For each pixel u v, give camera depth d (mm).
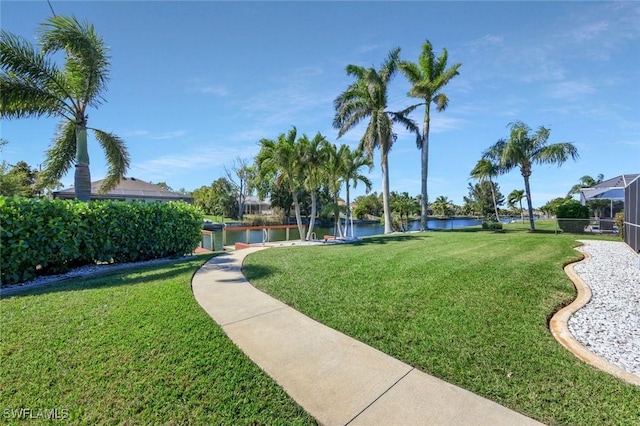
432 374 2379
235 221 36938
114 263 6973
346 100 17844
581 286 4879
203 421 1846
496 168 18875
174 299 4000
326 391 2156
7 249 5012
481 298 4211
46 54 7586
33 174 22406
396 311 3730
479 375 2348
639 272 6020
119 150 9469
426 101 17797
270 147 12531
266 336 3041
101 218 6520
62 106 8219
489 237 12766
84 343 2764
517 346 2814
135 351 2635
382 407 1986
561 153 16297
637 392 2117
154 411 1923
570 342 2922
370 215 44875
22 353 2578
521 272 5727
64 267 5965
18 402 1983
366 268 6164
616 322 3473
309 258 7465
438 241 11195
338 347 2822
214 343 2822
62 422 1823
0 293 4492
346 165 14805
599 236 13531
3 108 7602
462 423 1833
